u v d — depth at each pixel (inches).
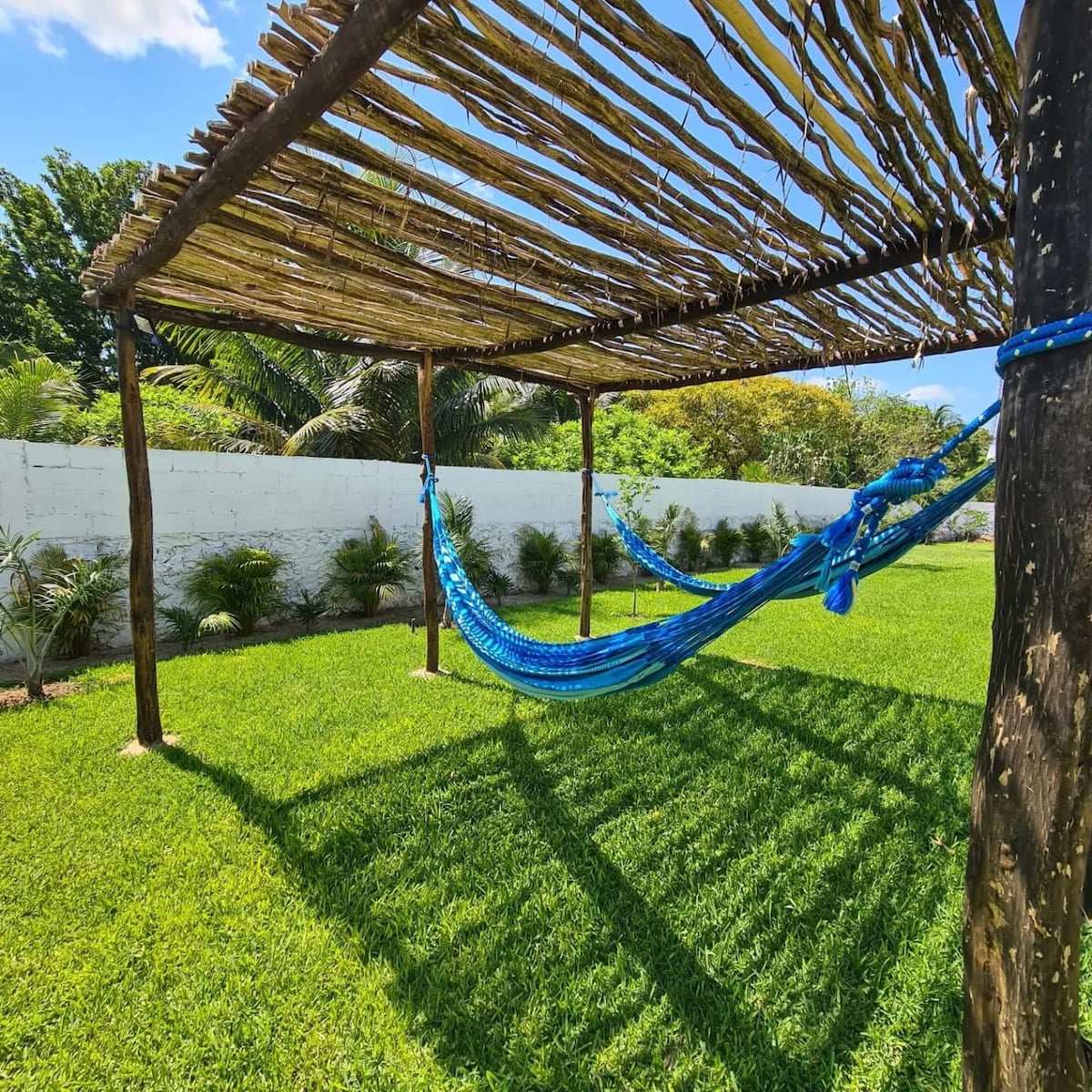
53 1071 62.3
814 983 75.5
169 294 115.3
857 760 133.3
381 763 128.4
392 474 300.4
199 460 239.9
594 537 386.6
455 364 176.4
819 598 330.0
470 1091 61.7
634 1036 68.1
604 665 86.4
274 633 250.7
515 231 80.4
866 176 64.1
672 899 89.7
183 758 128.6
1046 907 32.0
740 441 716.7
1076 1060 33.0
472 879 93.1
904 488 69.1
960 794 119.2
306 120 57.5
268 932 81.0
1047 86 29.6
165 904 85.7
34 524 201.5
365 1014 69.6
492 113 57.6
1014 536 31.9
